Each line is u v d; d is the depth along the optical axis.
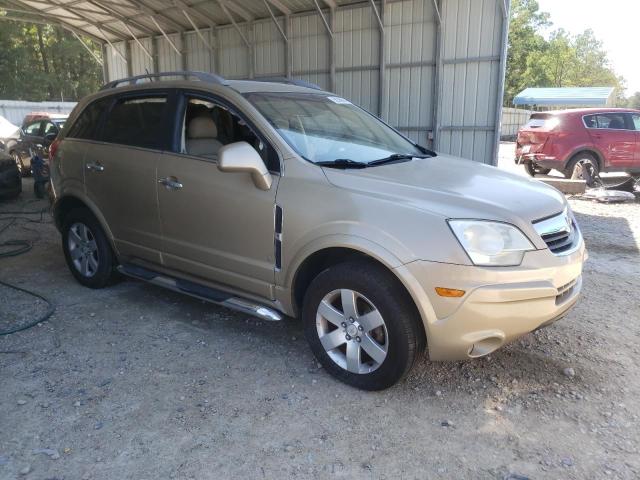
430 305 2.78
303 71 11.62
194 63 13.81
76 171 4.67
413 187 3.05
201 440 2.71
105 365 3.46
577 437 2.74
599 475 2.46
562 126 11.15
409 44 10.12
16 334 3.90
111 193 4.37
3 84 37.09
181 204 3.83
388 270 2.94
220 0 11.23
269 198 3.33
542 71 55.91
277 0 11.05
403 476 2.46
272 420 2.88
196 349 3.70
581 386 3.22
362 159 3.65
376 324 2.99
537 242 2.86
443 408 3.00
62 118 12.39
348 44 10.82
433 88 10.07
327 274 3.16
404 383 3.25
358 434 2.77
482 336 2.78
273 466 2.52
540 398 3.10
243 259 3.54
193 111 3.98
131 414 2.93
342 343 3.19
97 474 2.46
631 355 3.63
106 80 16.58
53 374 3.34
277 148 3.41
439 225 2.78
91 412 2.94
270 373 3.38
